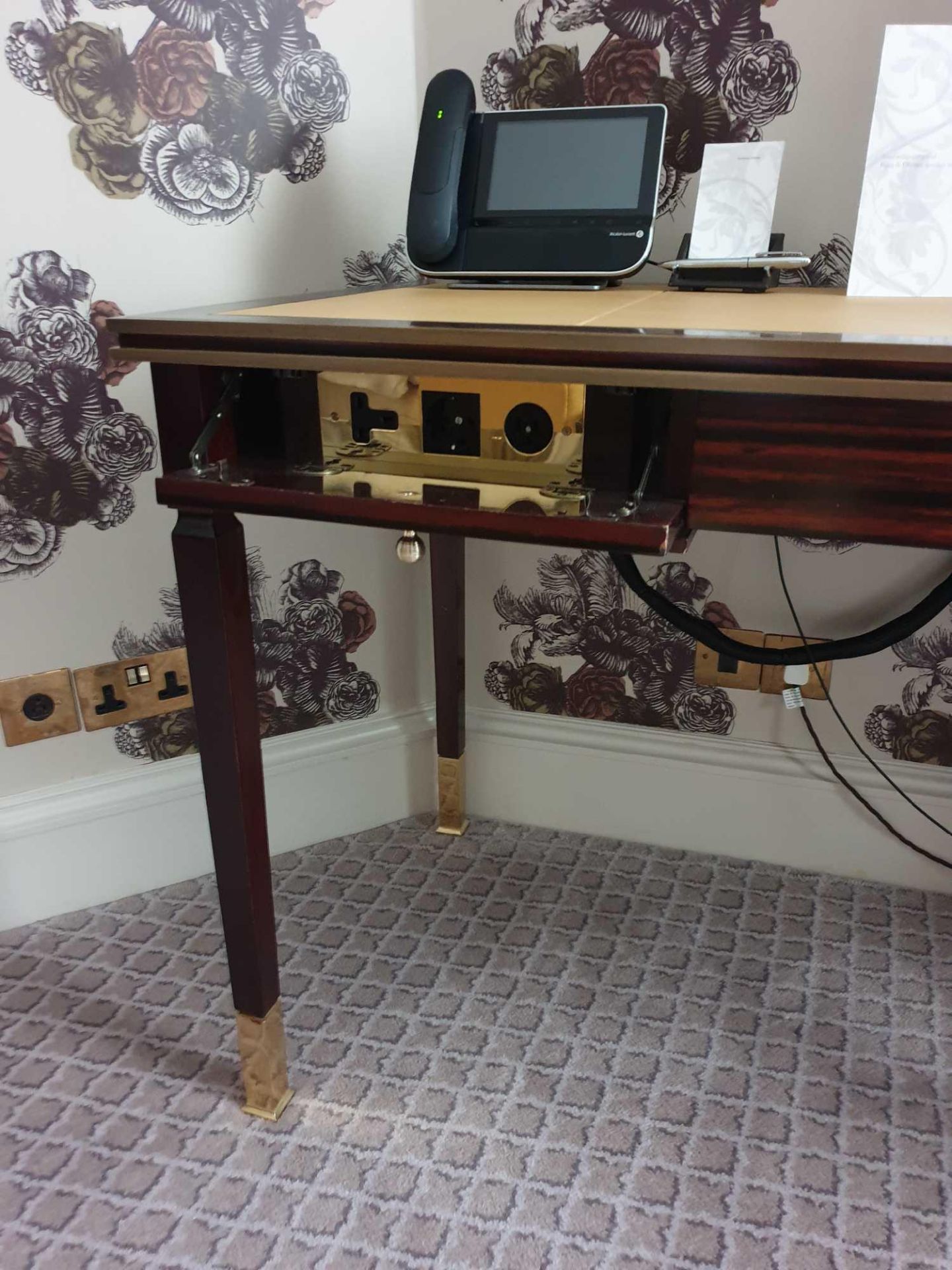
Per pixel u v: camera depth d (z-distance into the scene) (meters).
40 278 1.08
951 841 1.32
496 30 1.17
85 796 1.28
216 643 0.82
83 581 1.21
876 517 0.66
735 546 1.27
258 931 0.92
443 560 1.30
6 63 1.00
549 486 0.73
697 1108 1.01
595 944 1.25
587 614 1.38
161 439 0.79
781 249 1.04
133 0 1.03
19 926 1.29
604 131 1.01
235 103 1.11
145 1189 0.93
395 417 0.76
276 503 0.75
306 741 1.42
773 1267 0.85
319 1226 0.89
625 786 1.44
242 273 1.18
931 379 0.58
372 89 1.18
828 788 1.35
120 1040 1.10
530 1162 0.95
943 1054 1.08
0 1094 1.03
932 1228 0.89
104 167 1.07
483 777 1.51
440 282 1.20
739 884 1.37
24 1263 0.86
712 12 1.08
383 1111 1.01
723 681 1.35
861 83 1.06
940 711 1.28
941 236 0.87
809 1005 1.15
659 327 0.65
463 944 1.25
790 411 0.65
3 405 1.11
